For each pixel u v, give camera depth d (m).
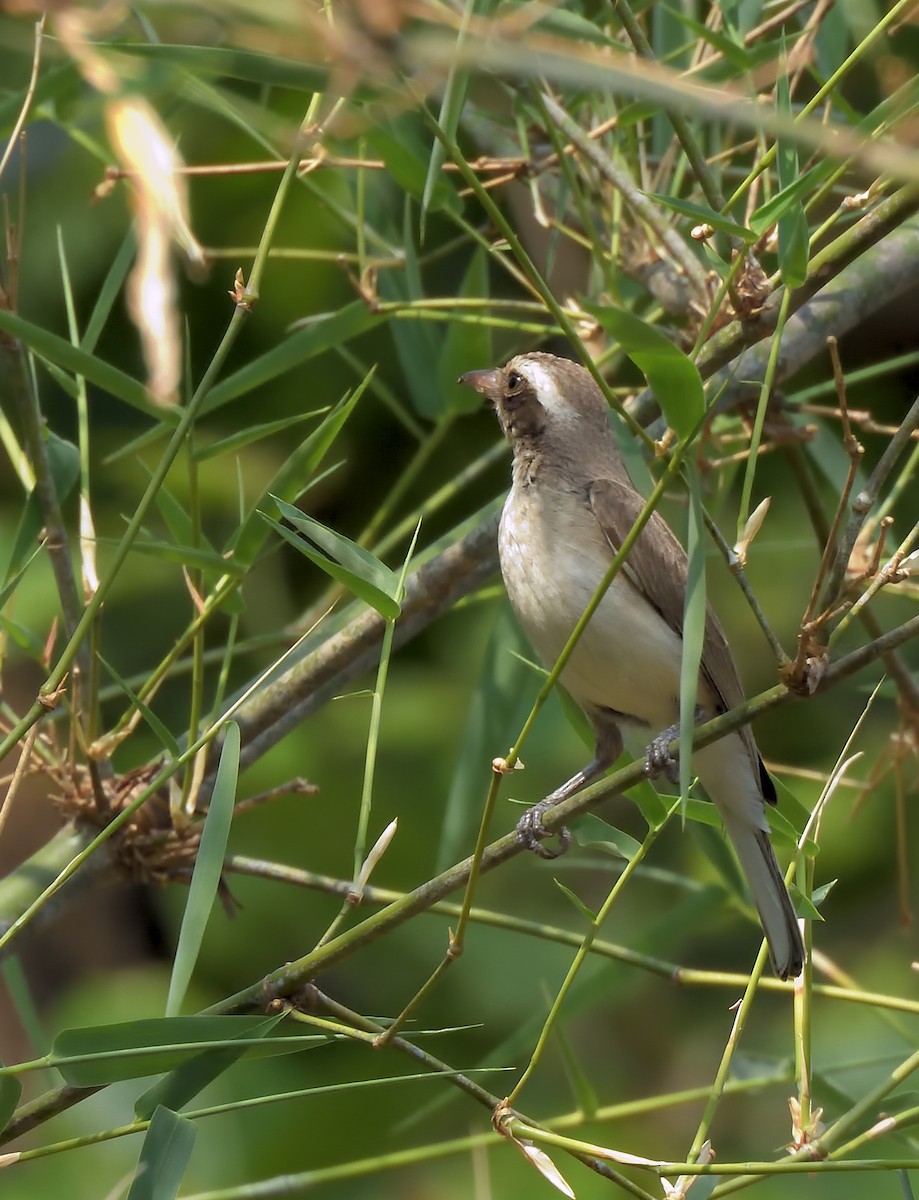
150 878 7.91
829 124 8.30
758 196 9.65
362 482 14.58
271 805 13.84
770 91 9.96
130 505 14.21
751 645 14.45
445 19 4.40
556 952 13.99
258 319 14.13
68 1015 13.52
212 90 8.43
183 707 13.88
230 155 13.74
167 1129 5.86
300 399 14.32
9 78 9.16
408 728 14.17
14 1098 5.93
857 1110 6.38
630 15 7.05
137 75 7.19
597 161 8.38
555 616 8.48
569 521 8.52
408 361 10.02
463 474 9.53
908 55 11.13
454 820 9.41
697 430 5.50
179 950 5.87
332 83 5.21
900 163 3.89
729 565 6.01
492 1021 13.68
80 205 13.90
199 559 6.96
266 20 4.39
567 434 8.79
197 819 8.16
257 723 8.73
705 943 14.54
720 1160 13.49
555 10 7.24
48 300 13.88
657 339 5.25
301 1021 6.18
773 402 9.34
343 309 8.52
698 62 9.47
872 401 13.55
